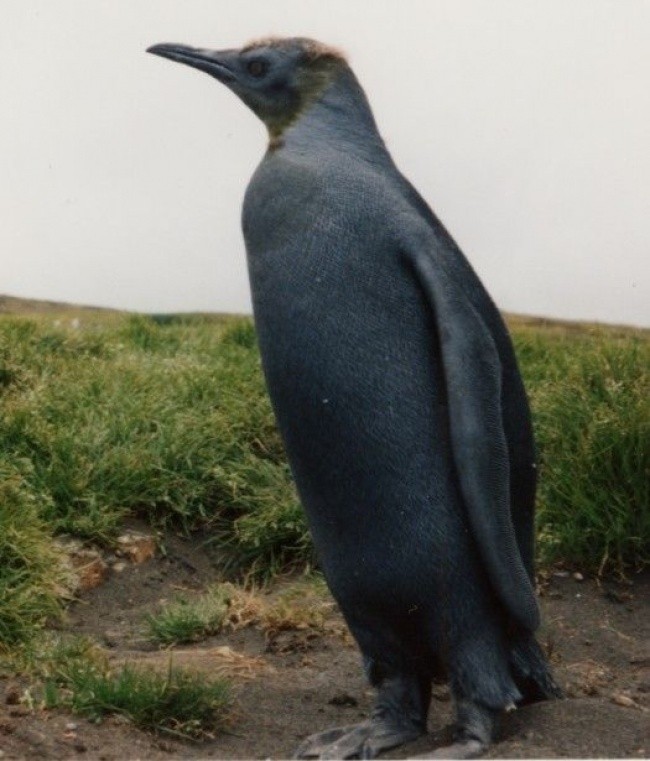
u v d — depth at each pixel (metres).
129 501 6.25
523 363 8.05
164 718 3.81
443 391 3.44
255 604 5.32
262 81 3.71
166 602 5.70
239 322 9.45
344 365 3.38
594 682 4.44
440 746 3.47
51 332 8.48
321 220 3.42
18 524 5.34
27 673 4.27
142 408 6.96
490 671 3.48
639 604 5.38
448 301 3.39
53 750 3.47
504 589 3.39
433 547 3.41
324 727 3.94
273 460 6.86
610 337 7.00
